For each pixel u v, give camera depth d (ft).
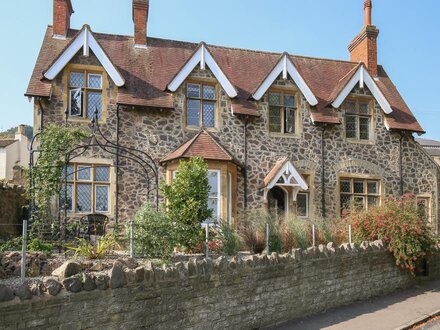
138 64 53.88
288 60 54.34
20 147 105.50
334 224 44.24
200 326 22.85
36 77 48.19
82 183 47.26
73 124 47.78
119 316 19.07
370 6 64.28
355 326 27.78
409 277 40.29
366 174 56.18
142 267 20.48
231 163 48.83
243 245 34.42
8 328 15.43
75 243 34.45
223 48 60.23
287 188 51.83
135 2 56.65
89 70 48.78
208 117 52.06
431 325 28.78
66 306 17.20
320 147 54.85
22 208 44.91
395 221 39.24
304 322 28.40
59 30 53.93
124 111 49.16
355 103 57.41
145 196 48.32
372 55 63.77
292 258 29.37
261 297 26.73
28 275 23.27
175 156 46.91
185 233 31.42
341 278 33.35
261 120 53.21
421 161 58.80
